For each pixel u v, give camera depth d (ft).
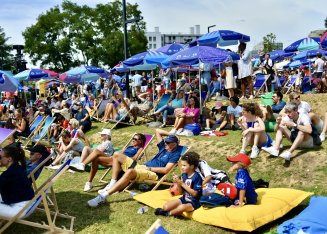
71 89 91.91
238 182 18.11
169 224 18.08
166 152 24.59
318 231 15.23
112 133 42.42
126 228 17.93
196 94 41.57
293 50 57.47
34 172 20.11
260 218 16.88
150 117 46.11
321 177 22.07
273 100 34.06
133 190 23.93
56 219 19.21
